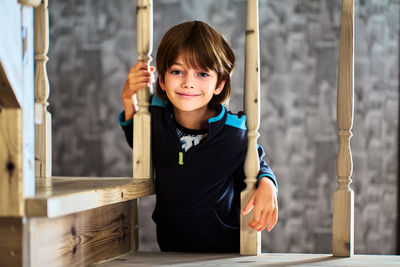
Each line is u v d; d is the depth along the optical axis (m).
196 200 1.33
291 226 3.09
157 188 1.37
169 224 1.40
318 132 3.08
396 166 3.06
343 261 1.13
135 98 1.40
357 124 3.06
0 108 0.84
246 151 1.31
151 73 1.31
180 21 3.16
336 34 3.05
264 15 3.10
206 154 1.29
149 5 1.30
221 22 3.12
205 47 1.25
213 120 1.26
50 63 3.30
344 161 1.19
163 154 1.32
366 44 3.06
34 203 0.83
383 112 3.06
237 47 3.10
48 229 0.90
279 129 3.11
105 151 3.25
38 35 1.42
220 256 1.20
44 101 1.43
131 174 3.23
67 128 3.29
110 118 3.25
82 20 3.27
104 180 1.29
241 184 1.42
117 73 3.24
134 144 1.32
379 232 3.05
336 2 3.04
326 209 3.06
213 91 1.30
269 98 3.11
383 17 3.05
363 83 3.06
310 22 3.07
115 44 3.24
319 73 3.07
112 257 1.18
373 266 1.07
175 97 1.26
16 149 0.84
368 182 3.06
